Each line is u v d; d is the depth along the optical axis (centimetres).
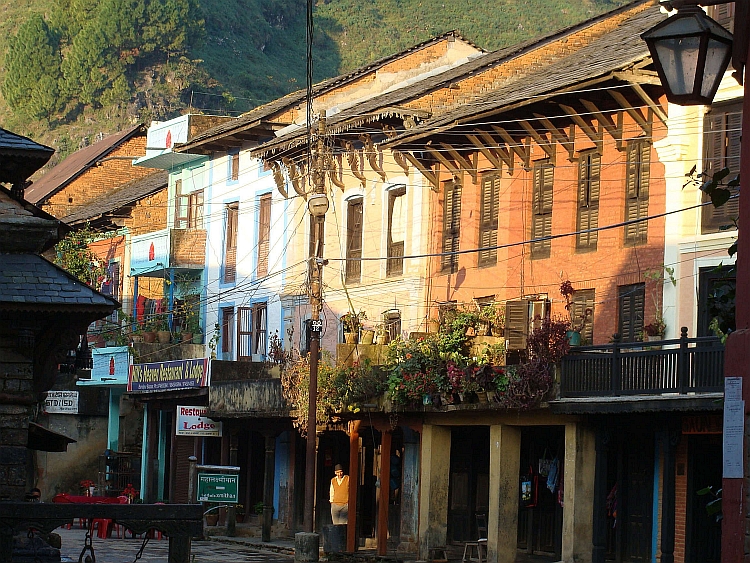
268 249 5003
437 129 3600
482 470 3638
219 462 5203
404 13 14838
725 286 1430
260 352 5006
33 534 2092
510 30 14912
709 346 2630
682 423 2791
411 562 3538
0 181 2448
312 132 4309
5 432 2242
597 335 3212
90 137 12050
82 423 5866
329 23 14312
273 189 4988
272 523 4684
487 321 3441
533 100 3231
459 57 5134
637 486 3056
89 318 2272
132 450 5894
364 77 5072
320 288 3625
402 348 3544
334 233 4516
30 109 12425
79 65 12188
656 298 3025
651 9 4219
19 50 12525
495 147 3600
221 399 4500
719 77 1234
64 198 7356
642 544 3019
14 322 2238
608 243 3209
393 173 4184
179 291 5612
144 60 12294
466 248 3778
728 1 1229
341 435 4372
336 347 4094
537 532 3419
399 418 3619
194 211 5622
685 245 2953
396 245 4169
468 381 3203
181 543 1880
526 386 2984
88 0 12644
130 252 6128
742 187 1234
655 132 3064
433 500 3541
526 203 3525
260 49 13462
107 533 4331
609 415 2930
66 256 6072
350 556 3775
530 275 3484
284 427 4238
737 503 1183
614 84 3045
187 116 5653
